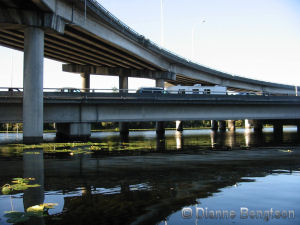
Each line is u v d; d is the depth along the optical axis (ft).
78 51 164.76
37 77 87.25
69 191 23.77
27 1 84.07
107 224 16.11
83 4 106.11
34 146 73.05
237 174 31.50
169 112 117.29
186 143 84.53
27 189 24.66
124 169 35.42
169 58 191.21
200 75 237.45
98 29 126.11
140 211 18.43
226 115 125.59
